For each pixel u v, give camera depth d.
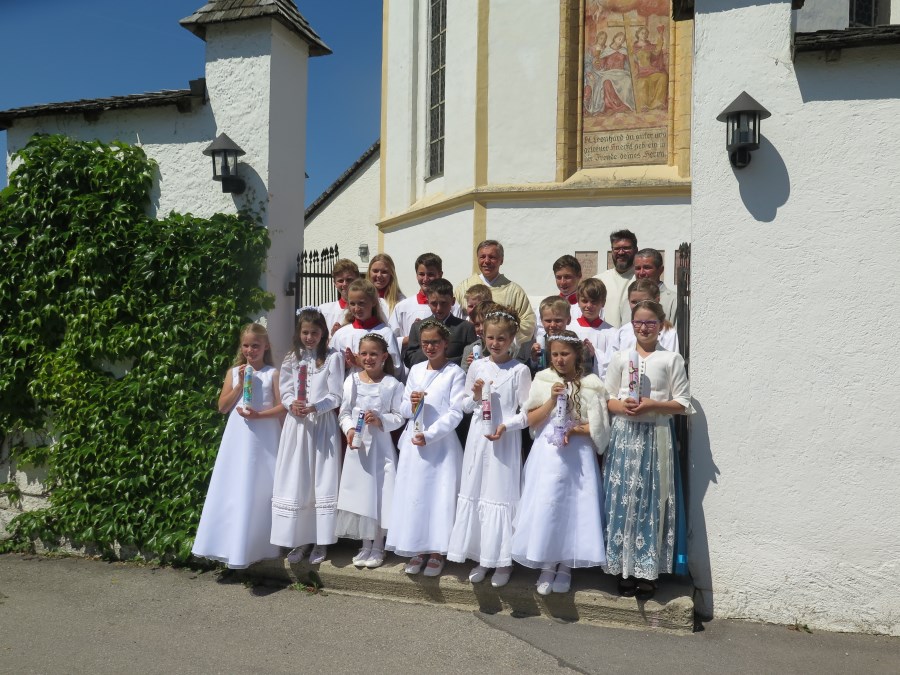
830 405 4.32
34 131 6.18
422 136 10.93
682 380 4.33
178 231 5.62
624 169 8.83
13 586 5.03
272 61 5.58
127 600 4.73
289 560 4.94
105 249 5.71
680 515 4.38
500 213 9.16
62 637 4.16
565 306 4.63
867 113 4.28
